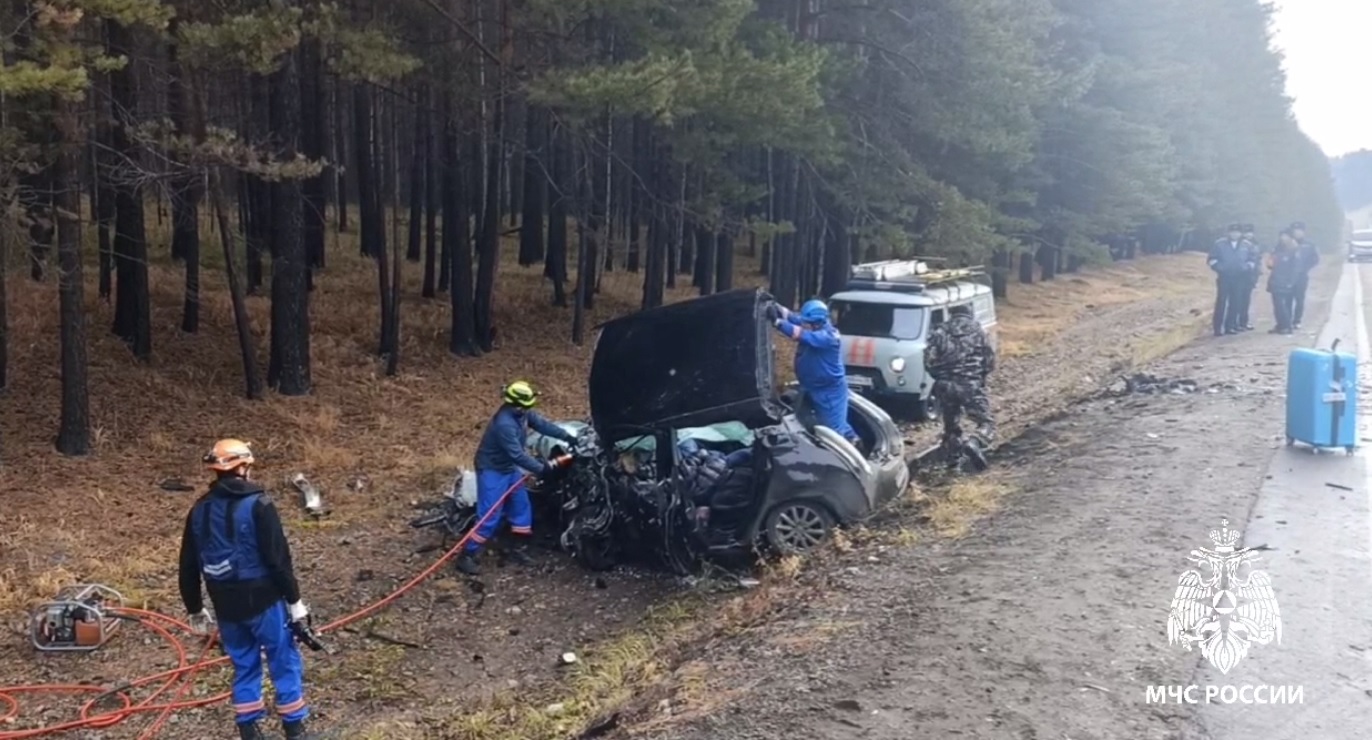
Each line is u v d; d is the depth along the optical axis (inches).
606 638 298.2
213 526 229.0
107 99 510.3
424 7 596.7
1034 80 888.9
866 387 563.2
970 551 285.7
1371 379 520.4
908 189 851.4
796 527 339.0
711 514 350.0
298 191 589.3
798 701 196.9
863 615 244.1
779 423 346.6
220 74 597.9
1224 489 323.3
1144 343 797.2
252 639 234.8
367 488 460.4
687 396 344.8
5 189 442.6
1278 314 757.9
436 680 277.9
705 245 1037.8
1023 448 434.6
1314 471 340.8
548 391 661.9
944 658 210.8
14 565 354.6
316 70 672.4
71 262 465.4
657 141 761.0
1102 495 329.4
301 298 594.9
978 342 420.5
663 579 344.2
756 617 272.7
